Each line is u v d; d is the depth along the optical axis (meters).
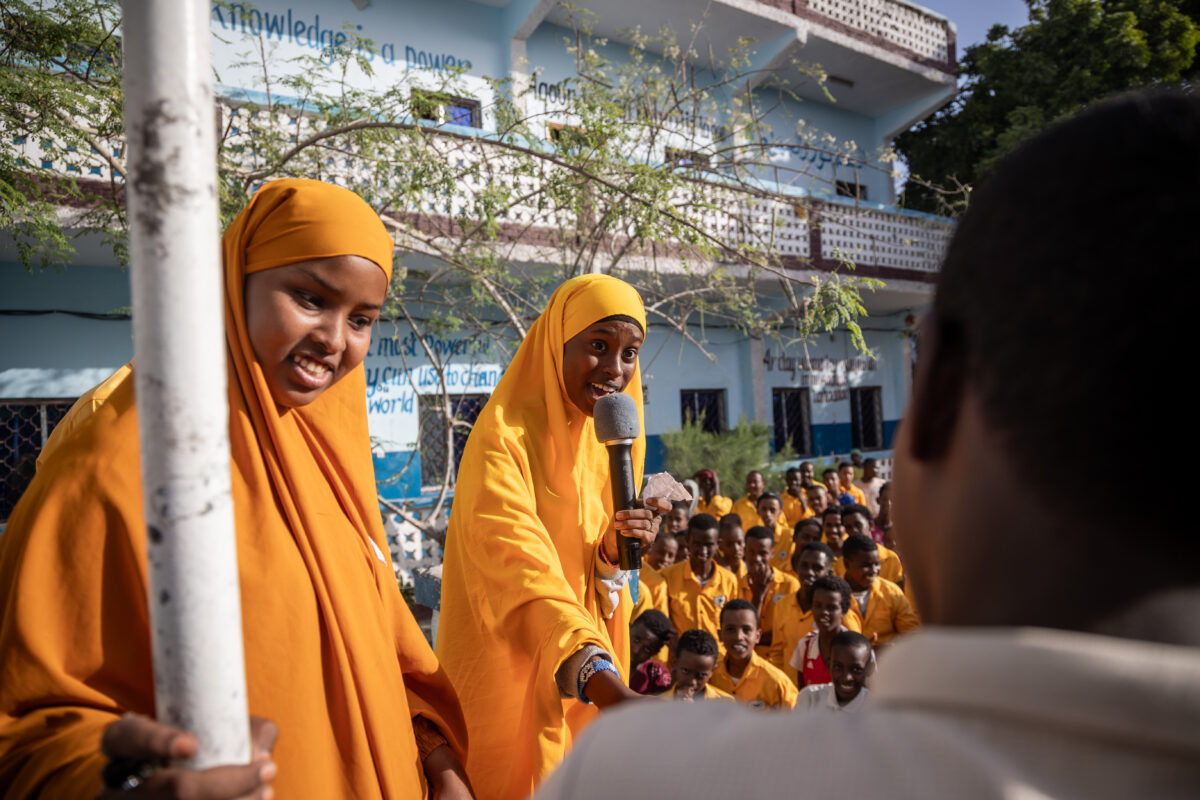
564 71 10.29
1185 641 0.45
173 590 0.67
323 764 1.40
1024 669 0.42
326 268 1.50
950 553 0.54
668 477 2.50
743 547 6.37
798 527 6.66
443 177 5.14
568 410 2.63
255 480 1.45
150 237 0.66
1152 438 0.44
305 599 1.43
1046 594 0.48
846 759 0.47
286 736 1.36
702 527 5.62
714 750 0.51
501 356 9.67
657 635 4.57
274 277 1.50
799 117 13.02
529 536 2.18
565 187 5.34
